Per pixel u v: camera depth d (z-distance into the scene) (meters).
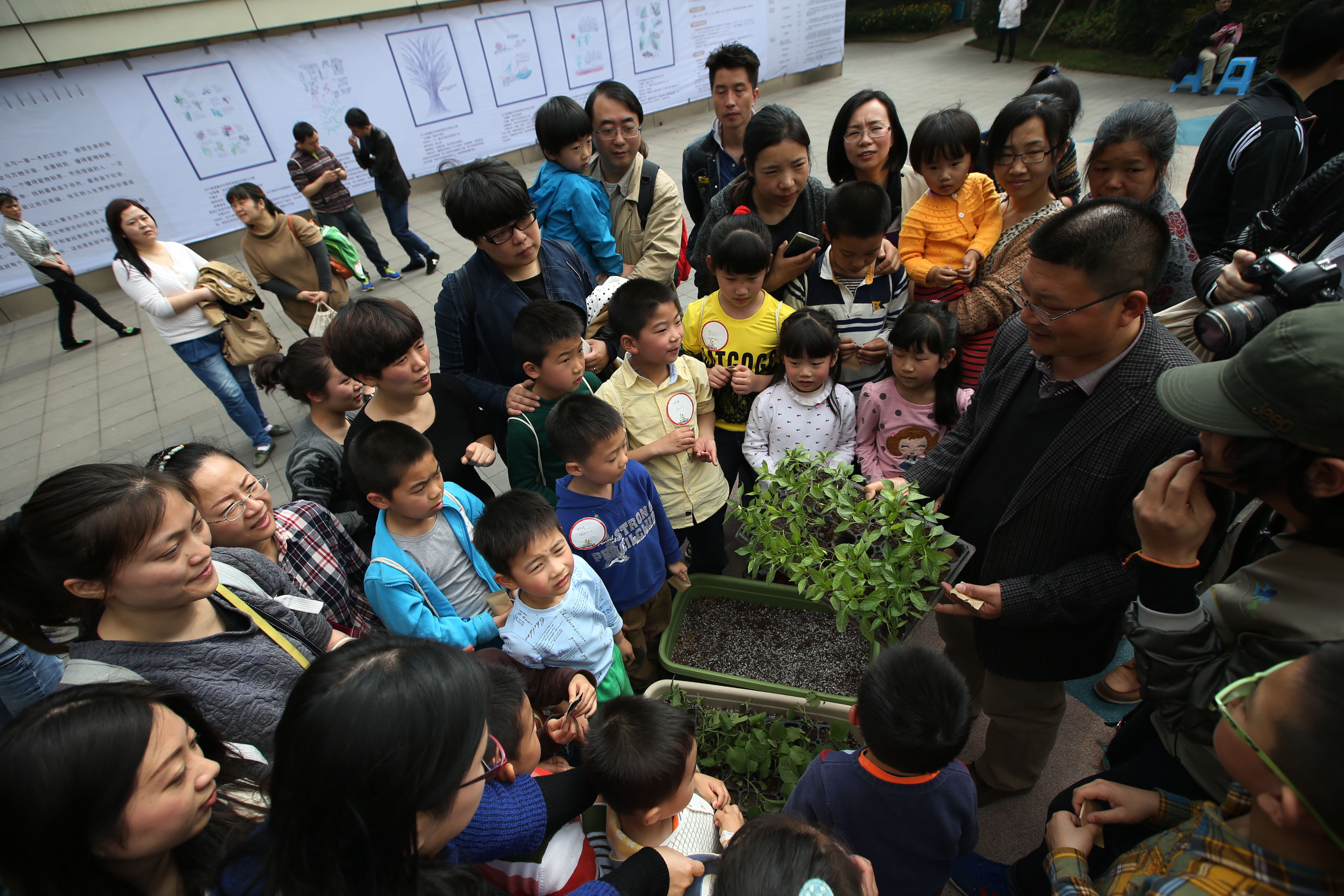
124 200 3.68
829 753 1.42
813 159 8.64
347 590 2.01
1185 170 6.33
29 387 5.73
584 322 2.55
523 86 9.64
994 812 2.04
